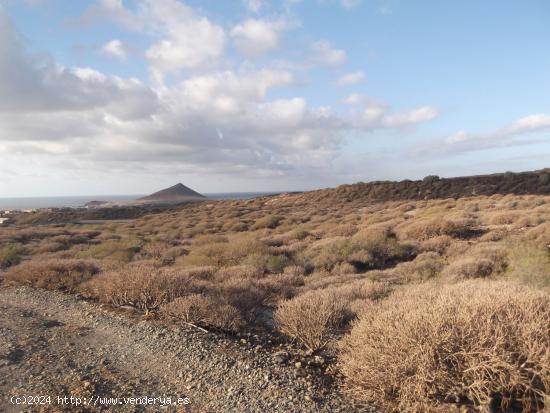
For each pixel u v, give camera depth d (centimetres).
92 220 6625
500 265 1205
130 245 2400
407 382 381
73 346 618
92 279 1054
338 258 1647
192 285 903
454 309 424
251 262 1590
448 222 2108
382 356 402
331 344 616
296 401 420
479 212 2905
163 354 574
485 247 1465
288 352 586
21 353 579
